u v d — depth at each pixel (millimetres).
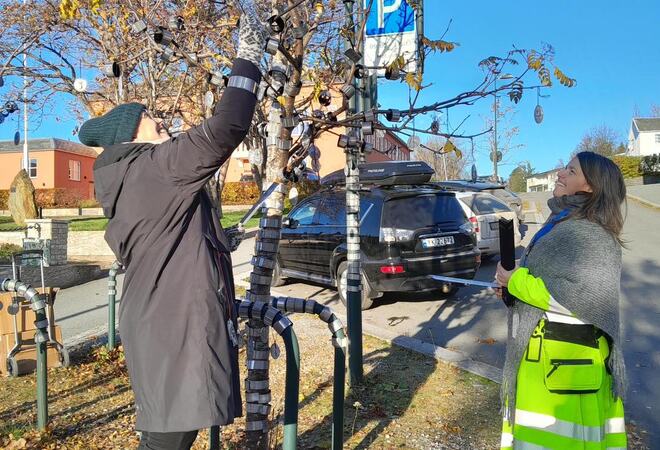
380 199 8086
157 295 2018
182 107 7309
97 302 9242
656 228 16344
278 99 3172
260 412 2939
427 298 8891
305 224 9438
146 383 1978
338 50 4730
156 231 2027
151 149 2090
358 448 3760
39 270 10125
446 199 8539
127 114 2193
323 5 4051
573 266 2305
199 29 5117
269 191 3117
